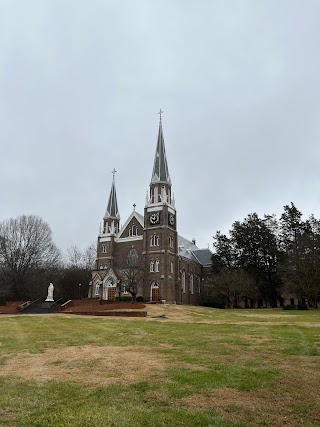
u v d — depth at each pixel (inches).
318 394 404.2
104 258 3516.2
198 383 439.8
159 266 3179.1
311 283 2613.2
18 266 3321.9
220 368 518.0
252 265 3326.8
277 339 806.5
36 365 557.9
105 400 381.7
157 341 796.0
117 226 3720.5
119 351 671.1
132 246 3425.2
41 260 3604.8
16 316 1744.6
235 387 426.0
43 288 3585.1
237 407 363.3
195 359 582.2
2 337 914.7
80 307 2239.2
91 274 3572.8
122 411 349.1
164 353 643.5
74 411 350.0
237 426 317.1
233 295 3048.7
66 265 4795.8
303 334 891.4
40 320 1482.5
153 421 324.5
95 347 727.1
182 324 1231.5
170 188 3523.6
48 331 1051.9
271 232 3373.5
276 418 337.4
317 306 2748.5
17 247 3368.6
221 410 354.9
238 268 3304.6
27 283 3304.6
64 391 414.0
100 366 542.3
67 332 1017.5
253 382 443.8
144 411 349.1
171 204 3472.0
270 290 3272.6
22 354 657.6
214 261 3526.1
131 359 591.2
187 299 3560.5
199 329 1043.9
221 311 2289.6
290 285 2888.8
